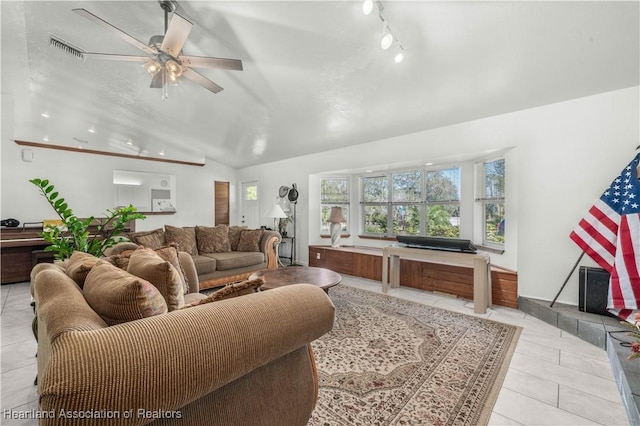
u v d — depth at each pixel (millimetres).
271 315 955
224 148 5879
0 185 4785
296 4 2074
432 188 4531
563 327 2559
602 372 1918
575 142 2734
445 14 1991
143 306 921
